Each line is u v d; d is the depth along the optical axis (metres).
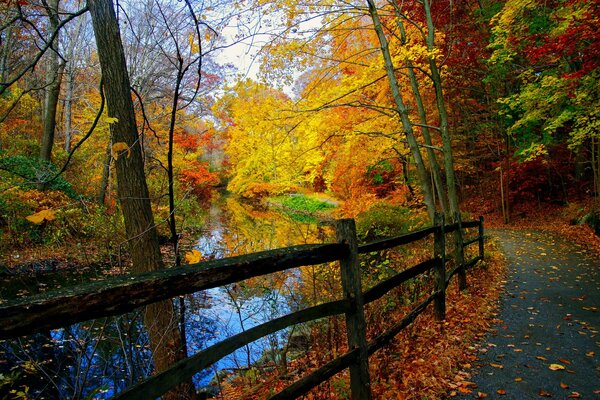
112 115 3.55
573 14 8.23
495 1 13.45
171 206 3.80
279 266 1.89
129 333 3.20
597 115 9.93
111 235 4.70
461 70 14.43
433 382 3.26
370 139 12.12
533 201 19.52
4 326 0.96
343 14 8.38
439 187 11.62
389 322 4.23
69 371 4.93
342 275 2.50
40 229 10.30
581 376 3.38
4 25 3.32
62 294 1.08
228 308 6.98
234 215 24.66
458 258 6.17
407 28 10.41
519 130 16.39
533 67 11.05
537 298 5.94
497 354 3.88
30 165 12.41
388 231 11.48
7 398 4.57
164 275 1.35
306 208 25.48
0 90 3.07
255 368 4.87
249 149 24.59
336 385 3.08
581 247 10.63
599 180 13.94
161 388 1.32
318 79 9.41
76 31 14.03
